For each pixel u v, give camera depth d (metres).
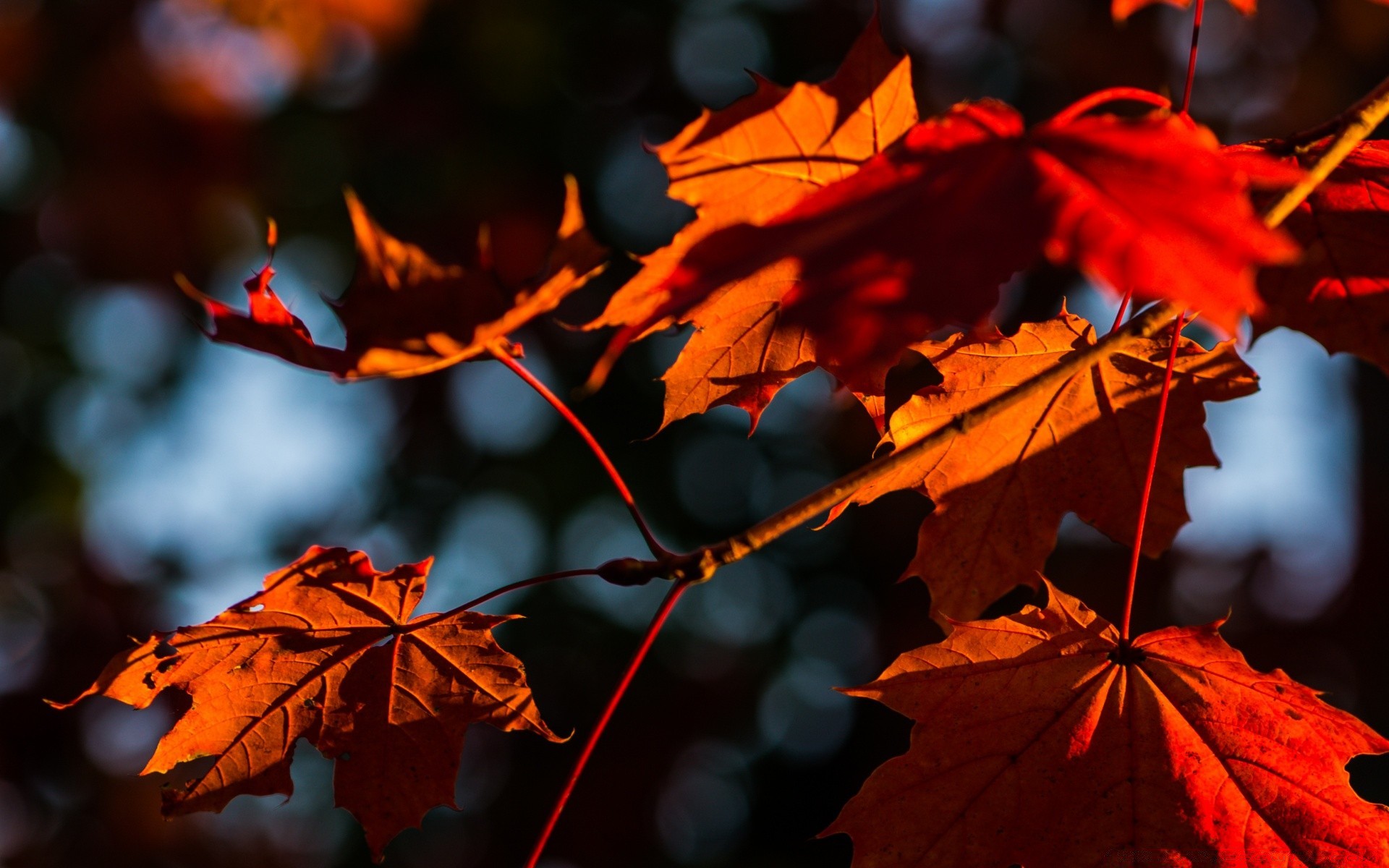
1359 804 1.32
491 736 5.55
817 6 5.82
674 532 5.57
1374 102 1.16
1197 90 5.64
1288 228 1.42
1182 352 1.51
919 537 1.63
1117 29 5.51
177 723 1.44
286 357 1.10
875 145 1.29
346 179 6.08
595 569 1.23
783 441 5.71
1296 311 1.43
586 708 5.45
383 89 6.06
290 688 1.46
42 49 6.03
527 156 5.95
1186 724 1.41
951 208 0.94
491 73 5.96
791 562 5.75
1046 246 0.90
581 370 5.67
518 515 5.58
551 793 5.43
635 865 5.44
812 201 0.98
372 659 1.46
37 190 6.27
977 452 1.59
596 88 6.10
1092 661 1.44
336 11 5.72
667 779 5.52
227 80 6.11
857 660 5.80
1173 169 0.87
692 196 1.29
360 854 5.69
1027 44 5.63
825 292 0.93
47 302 6.45
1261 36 5.53
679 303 0.97
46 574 6.38
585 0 6.03
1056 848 1.40
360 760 1.47
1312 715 1.36
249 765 1.46
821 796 5.77
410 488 5.99
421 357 1.03
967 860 1.39
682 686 5.50
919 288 0.92
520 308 1.02
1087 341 1.51
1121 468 1.60
